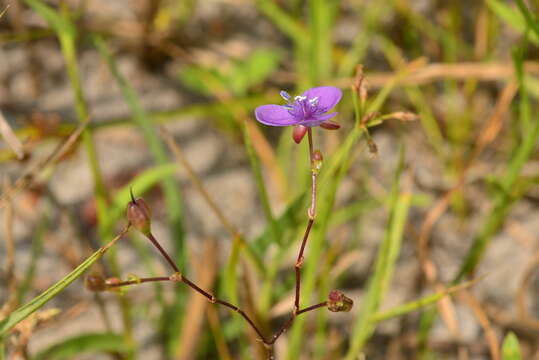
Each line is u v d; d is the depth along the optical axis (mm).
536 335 417
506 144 461
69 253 425
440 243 441
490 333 396
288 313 415
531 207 447
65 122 463
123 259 429
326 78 455
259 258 392
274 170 442
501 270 433
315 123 337
